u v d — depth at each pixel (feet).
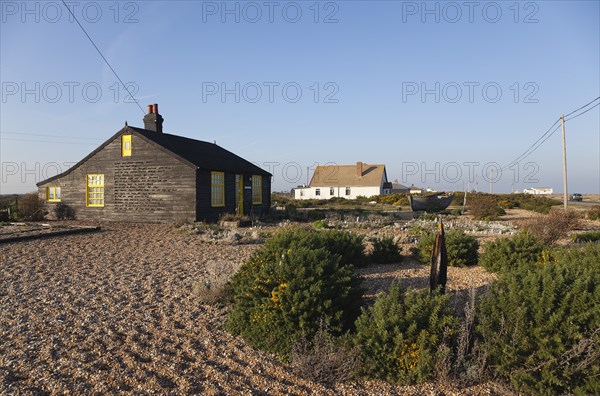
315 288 18.62
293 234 31.45
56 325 21.08
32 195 82.12
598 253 25.93
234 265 29.84
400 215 102.89
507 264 30.27
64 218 79.56
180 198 71.31
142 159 73.97
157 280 30.50
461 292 24.76
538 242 32.45
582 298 15.42
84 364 16.56
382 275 31.17
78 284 29.35
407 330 16.11
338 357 16.06
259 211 92.02
